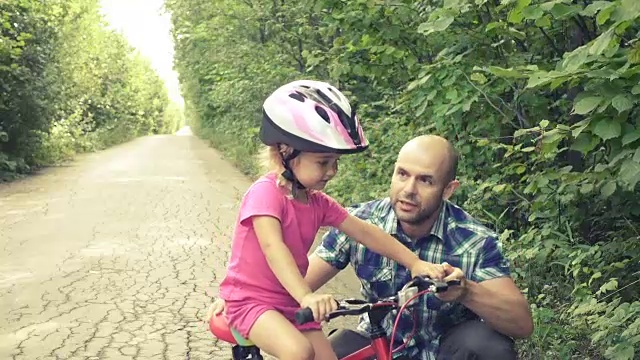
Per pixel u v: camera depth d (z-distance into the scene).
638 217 5.56
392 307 2.78
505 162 6.59
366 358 3.02
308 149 2.67
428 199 3.14
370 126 10.96
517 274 5.66
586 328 4.79
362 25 7.11
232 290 2.92
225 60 20.28
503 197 6.61
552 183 5.57
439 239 3.27
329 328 6.23
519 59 6.06
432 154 3.12
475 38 6.27
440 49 6.87
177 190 17.16
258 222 2.79
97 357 5.61
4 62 20.33
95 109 46.19
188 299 7.30
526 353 4.90
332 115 2.68
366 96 12.38
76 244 10.16
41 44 21.45
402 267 3.32
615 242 5.20
